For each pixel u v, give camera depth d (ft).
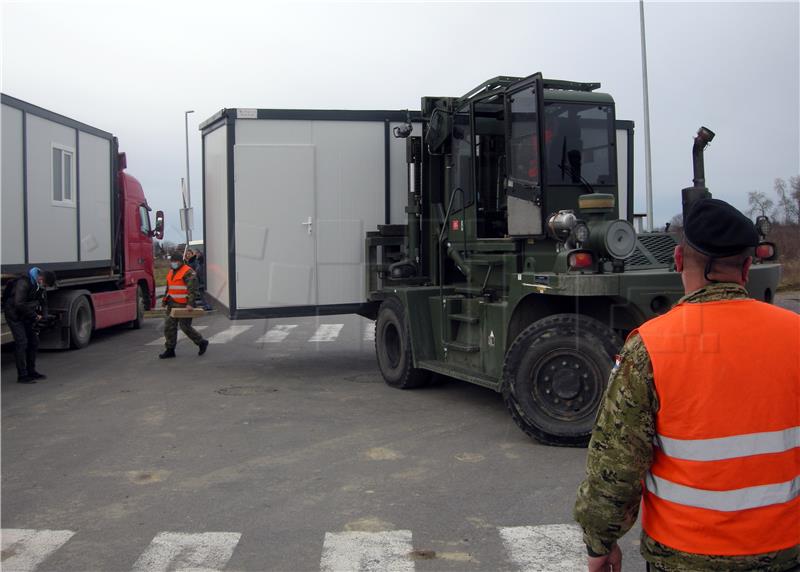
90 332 46.47
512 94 24.71
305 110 34.14
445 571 13.74
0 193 33.35
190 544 15.03
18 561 14.28
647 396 7.38
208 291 38.91
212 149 36.96
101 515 16.74
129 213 53.31
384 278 34.50
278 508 17.11
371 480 19.13
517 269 24.34
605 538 7.68
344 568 13.89
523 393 22.26
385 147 34.86
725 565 7.06
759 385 7.13
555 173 24.49
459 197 28.73
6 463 20.88
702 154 22.34
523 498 17.67
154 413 27.14
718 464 7.09
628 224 20.81
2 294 34.40
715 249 7.42
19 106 35.06
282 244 34.19
